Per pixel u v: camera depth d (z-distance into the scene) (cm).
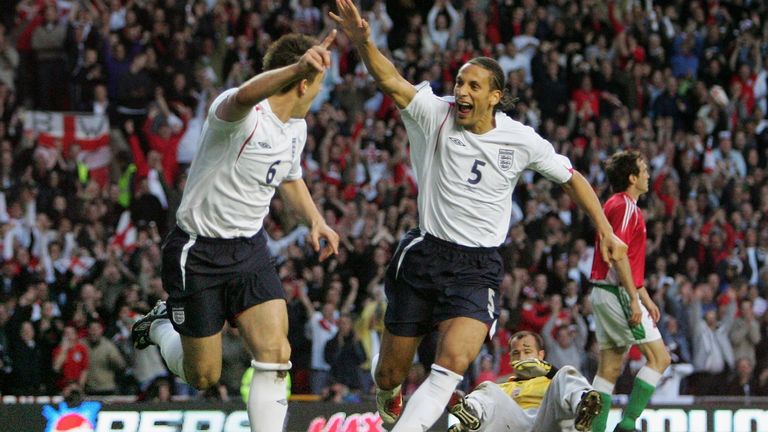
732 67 7294
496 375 4734
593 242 5734
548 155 2259
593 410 2417
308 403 3509
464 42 6781
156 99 6134
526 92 6531
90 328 4406
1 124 5900
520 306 4953
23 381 4394
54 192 5497
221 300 2162
